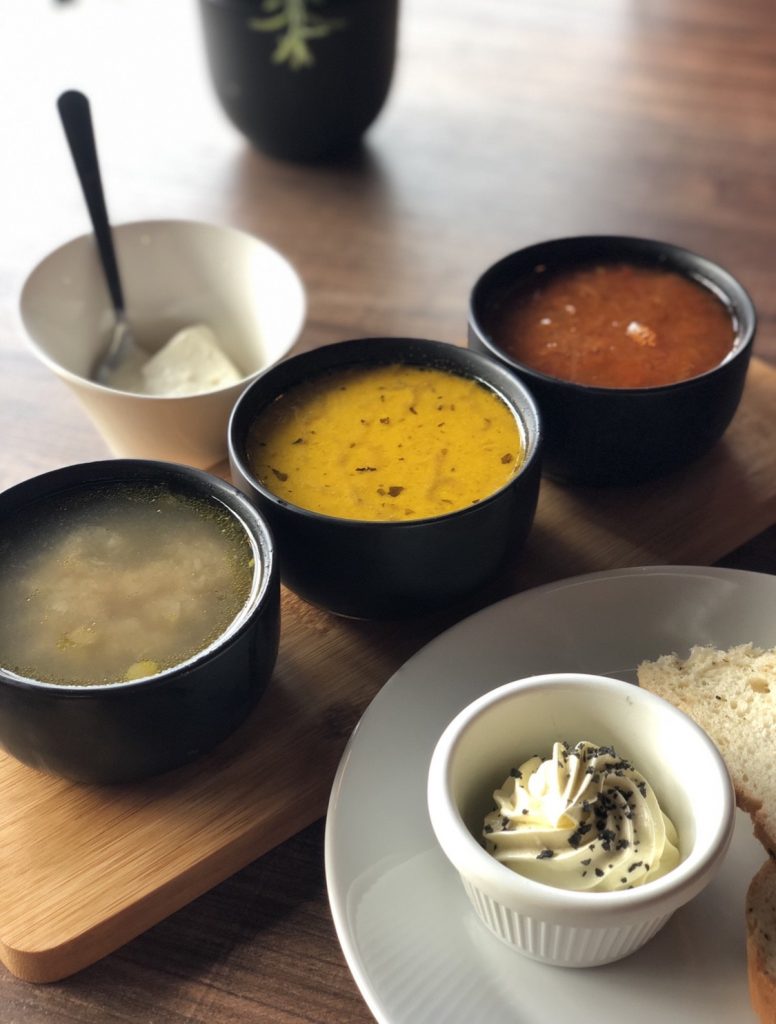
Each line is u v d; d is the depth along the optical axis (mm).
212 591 261
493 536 277
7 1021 233
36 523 276
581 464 330
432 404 311
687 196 503
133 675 243
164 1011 233
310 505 282
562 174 520
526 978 227
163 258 384
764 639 291
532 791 236
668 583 299
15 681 229
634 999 224
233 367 364
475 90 582
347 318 429
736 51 613
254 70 481
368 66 489
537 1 662
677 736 236
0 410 385
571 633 290
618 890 220
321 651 298
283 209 495
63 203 494
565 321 350
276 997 235
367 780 254
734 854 250
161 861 248
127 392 339
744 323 340
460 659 280
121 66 591
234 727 260
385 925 231
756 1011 222
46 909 239
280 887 256
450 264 462
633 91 580
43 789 263
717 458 356
